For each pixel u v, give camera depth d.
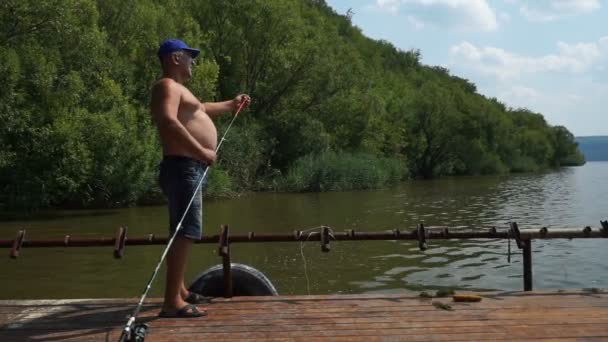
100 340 3.98
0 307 4.74
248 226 18.59
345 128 43.28
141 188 25.56
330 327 4.20
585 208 24.12
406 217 21.09
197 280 5.17
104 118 23.94
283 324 4.27
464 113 59.84
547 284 10.54
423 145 54.34
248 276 5.22
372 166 37.19
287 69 39.72
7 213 22.84
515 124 83.75
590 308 4.57
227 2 39.25
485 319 4.34
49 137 23.14
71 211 23.72
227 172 31.34
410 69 88.81
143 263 12.23
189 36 34.88
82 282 10.63
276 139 37.88
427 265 12.06
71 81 23.69
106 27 29.12
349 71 42.44
